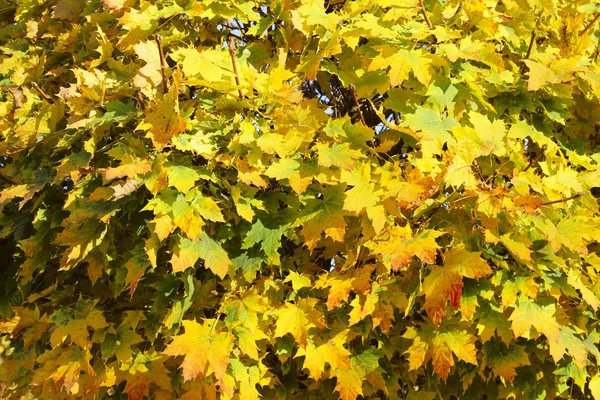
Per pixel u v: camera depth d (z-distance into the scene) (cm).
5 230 250
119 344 212
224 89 198
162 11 218
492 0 246
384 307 206
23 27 327
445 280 184
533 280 217
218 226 219
